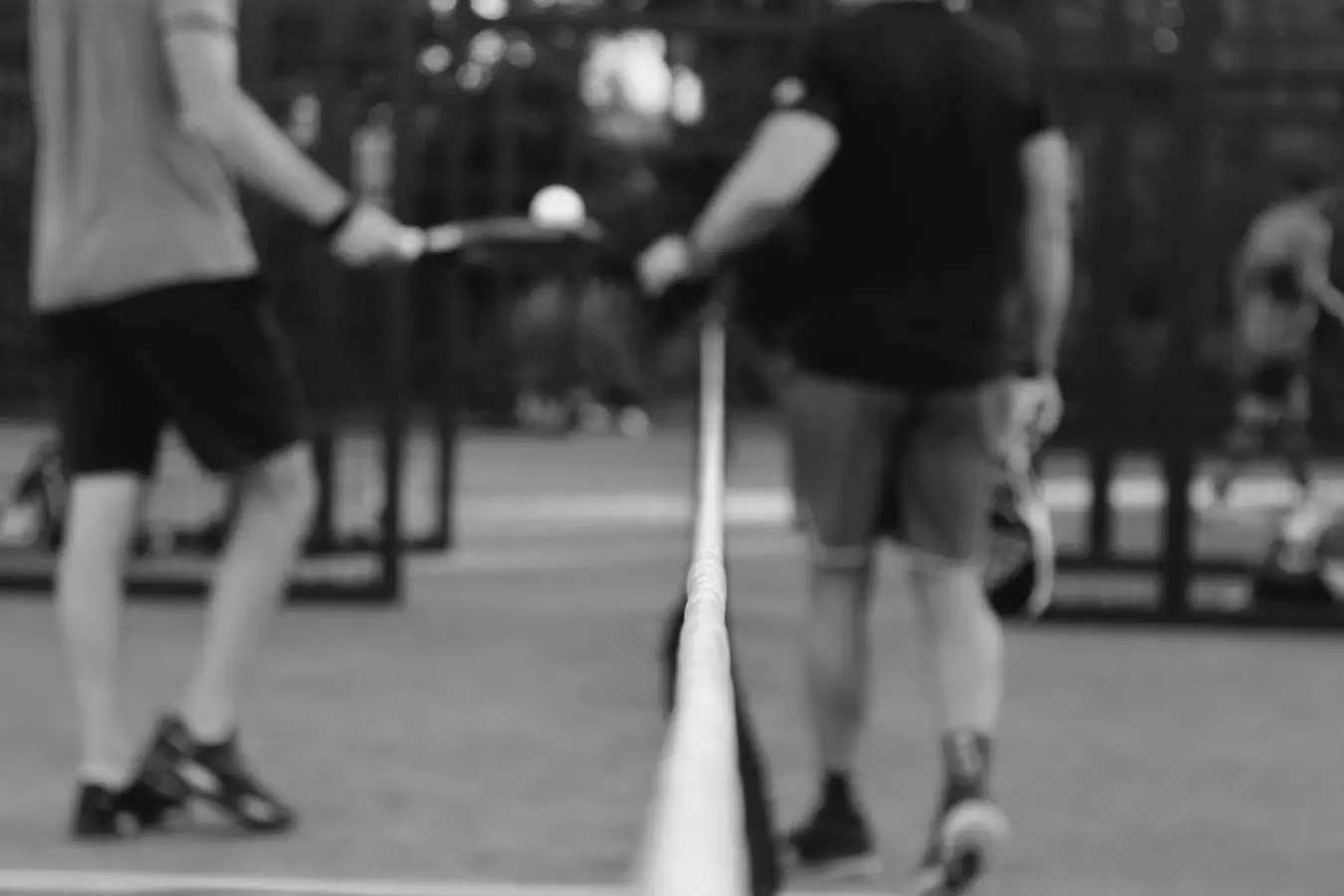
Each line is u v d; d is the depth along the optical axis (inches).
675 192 525.7
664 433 1318.9
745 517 740.0
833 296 220.2
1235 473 550.6
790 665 390.0
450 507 597.6
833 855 231.9
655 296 227.6
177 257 241.3
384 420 472.4
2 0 476.7
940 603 220.8
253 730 311.9
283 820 246.4
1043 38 489.4
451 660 387.2
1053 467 1083.3
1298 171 528.7
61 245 242.8
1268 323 527.2
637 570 562.9
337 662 381.7
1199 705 362.6
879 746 311.3
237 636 245.3
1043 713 348.2
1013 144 221.6
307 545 521.7
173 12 239.1
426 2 506.0
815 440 222.2
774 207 215.3
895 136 217.2
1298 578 481.7
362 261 239.1
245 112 236.4
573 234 233.8
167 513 514.0
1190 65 479.2
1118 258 492.1
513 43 516.7
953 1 224.4
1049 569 225.0
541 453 1135.6
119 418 246.2
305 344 489.4
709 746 54.1
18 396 504.1
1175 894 227.0
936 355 217.9
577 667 381.1
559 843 240.8
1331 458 544.1
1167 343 480.7
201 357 241.9
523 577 539.5
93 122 242.1
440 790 270.1
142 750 290.0
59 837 242.5
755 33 482.6
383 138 480.7
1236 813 271.7
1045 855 244.4
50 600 466.0
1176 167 482.3
